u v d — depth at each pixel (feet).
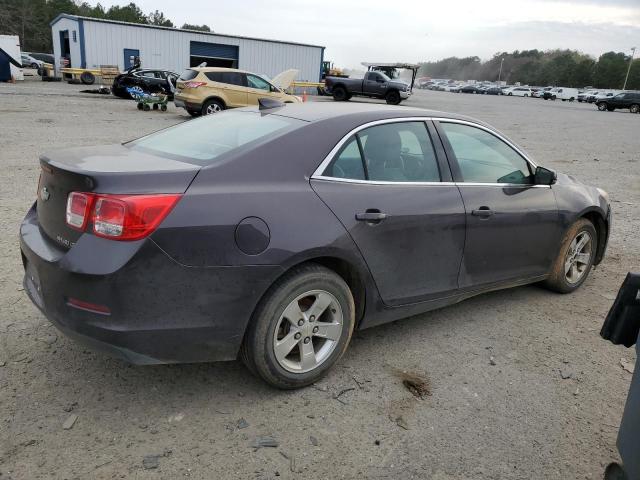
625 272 18.62
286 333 9.98
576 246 15.87
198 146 10.46
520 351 12.54
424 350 12.29
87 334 8.48
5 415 9.14
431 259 11.82
